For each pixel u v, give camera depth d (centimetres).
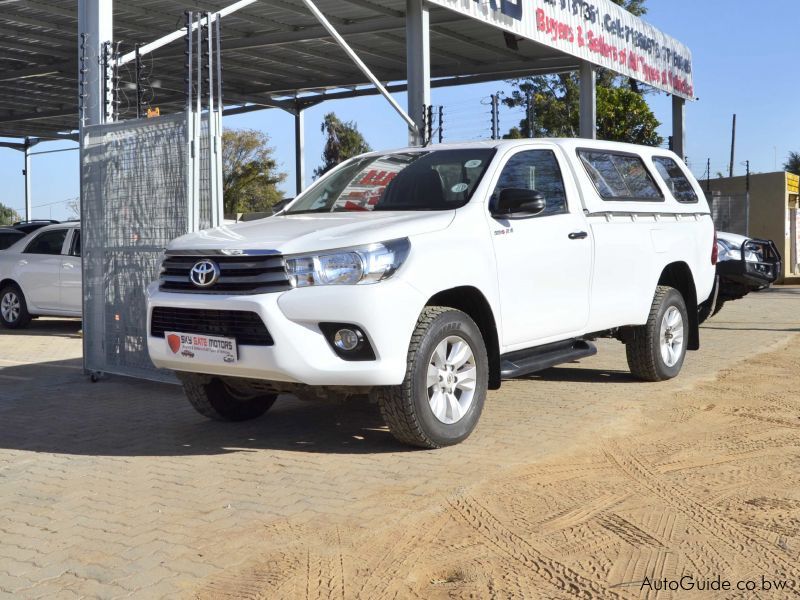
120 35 1902
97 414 729
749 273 1292
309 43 2077
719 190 3033
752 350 1022
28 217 3725
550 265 662
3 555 409
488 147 671
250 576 377
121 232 864
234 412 672
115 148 871
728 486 485
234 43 1964
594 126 2031
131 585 371
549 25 1728
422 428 557
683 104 2597
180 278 571
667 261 804
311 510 461
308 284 527
